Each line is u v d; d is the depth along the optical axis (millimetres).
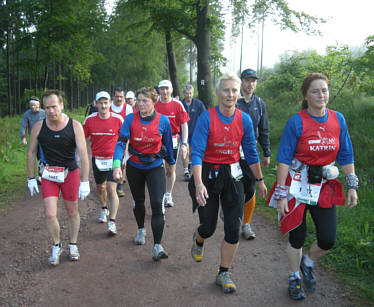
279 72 15953
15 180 7211
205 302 2900
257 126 4215
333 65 10562
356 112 8500
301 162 2721
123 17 19984
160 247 3666
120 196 6195
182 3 14898
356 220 4184
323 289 2982
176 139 5965
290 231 2828
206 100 14305
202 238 3215
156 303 2902
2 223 4848
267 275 3311
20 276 3365
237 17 13609
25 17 16438
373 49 8578
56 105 3270
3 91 36062
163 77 33719
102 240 4246
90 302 2930
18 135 11633
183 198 6016
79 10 17172
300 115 2697
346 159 2754
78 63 20578
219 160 2949
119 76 32156
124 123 3770
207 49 14227
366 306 2709
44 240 4254
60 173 3459
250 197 3965
